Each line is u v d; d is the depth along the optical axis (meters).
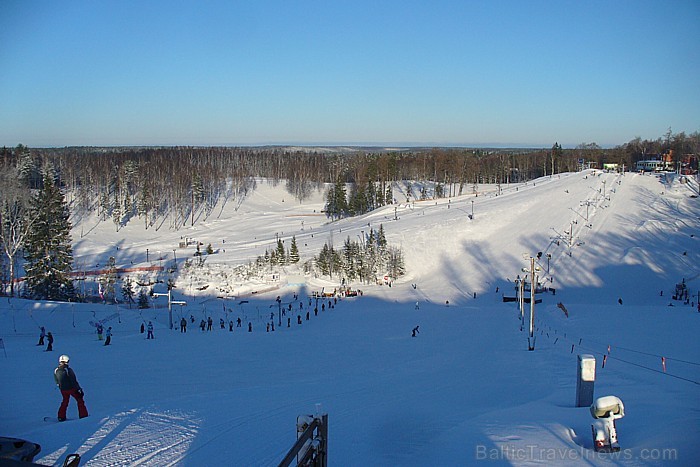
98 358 24.97
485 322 45.28
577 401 13.64
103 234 111.56
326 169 187.38
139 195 125.06
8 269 70.81
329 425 12.34
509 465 8.89
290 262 82.88
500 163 181.50
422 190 149.38
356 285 77.44
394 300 66.75
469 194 134.38
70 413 13.48
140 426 11.48
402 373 22.30
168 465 9.27
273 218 131.12
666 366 22.19
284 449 10.13
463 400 15.95
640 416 11.69
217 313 55.12
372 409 14.21
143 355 26.58
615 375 20.09
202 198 139.75
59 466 9.12
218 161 189.00
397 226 99.69
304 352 29.42
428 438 11.02
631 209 93.31
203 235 113.38
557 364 24.09
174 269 79.50
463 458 9.40
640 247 75.81
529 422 11.69
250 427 11.62
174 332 39.75
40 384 17.14
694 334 31.33
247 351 29.53
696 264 69.69
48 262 59.62
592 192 106.56
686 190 100.25
